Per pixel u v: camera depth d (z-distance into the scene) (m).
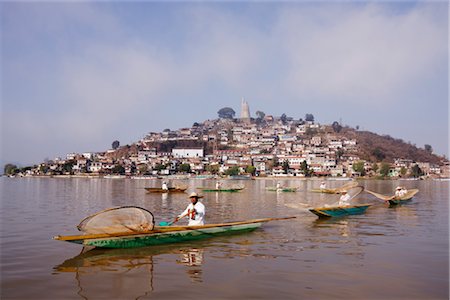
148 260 14.44
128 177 197.50
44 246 16.81
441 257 14.94
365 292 11.04
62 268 13.41
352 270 13.14
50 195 52.41
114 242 15.99
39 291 11.16
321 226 22.59
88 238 15.38
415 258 14.77
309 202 42.47
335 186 110.50
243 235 19.41
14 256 15.06
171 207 35.66
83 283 11.84
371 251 15.93
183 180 168.88
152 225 16.83
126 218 16.55
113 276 12.52
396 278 12.28
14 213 29.34
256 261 14.29
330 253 15.57
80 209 32.62
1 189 70.75
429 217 27.36
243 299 10.49
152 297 10.66
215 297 10.62
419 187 96.06
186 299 10.50
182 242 17.64
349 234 19.91
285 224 23.38
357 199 46.16
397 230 21.31
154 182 137.38
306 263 14.02
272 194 58.41
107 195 53.31
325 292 11.02
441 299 10.56
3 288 11.41
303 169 191.50
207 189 64.69
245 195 55.72
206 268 13.38
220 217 28.03
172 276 12.48
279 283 11.77
